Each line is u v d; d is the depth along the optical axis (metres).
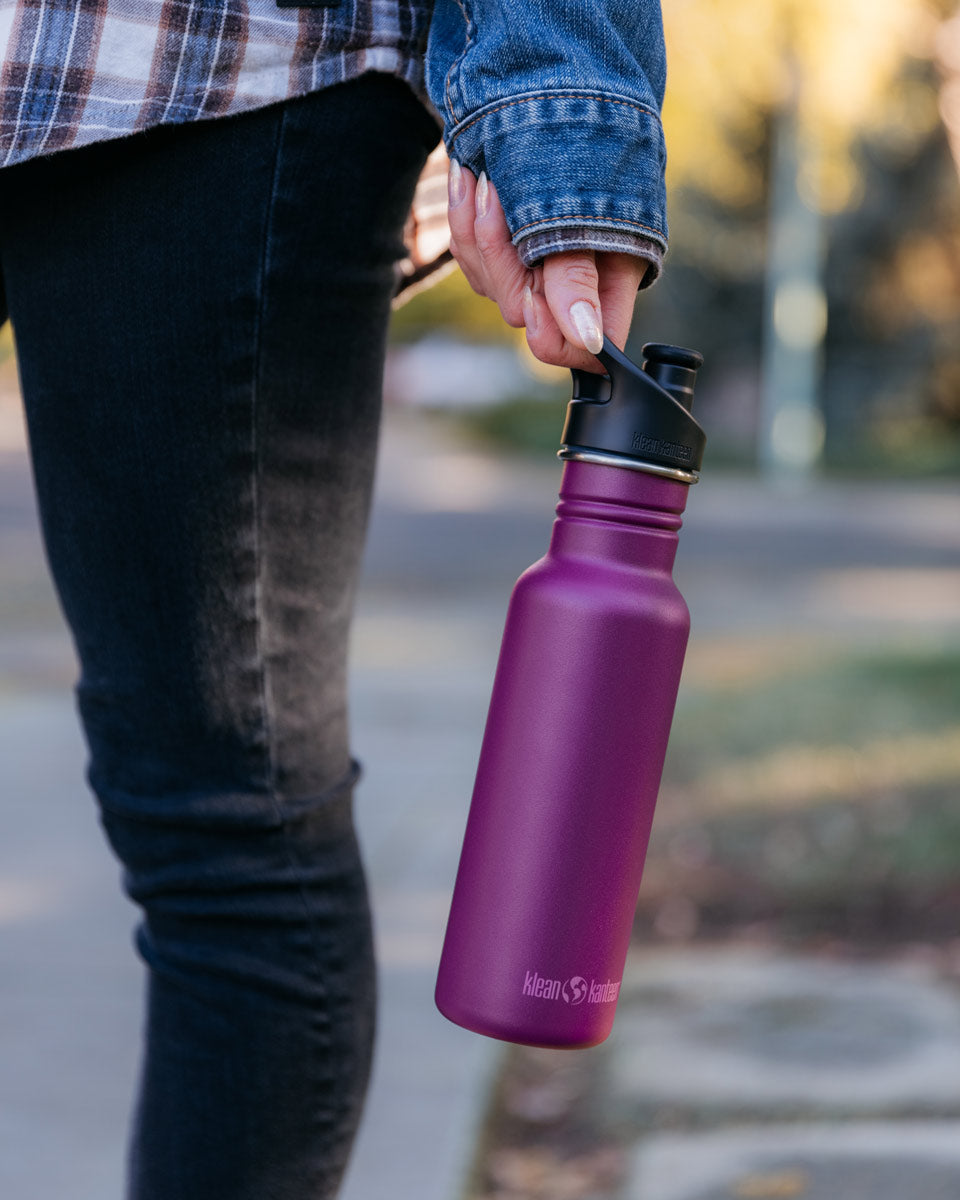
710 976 2.73
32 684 6.10
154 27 1.01
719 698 5.28
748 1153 2.02
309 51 1.03
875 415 23.80
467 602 9.26
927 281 22.62
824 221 21.50
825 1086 2.22
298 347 1.06
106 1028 2.51
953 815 3.43
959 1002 2.56
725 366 23.52
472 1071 2.31
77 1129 2.13
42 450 1.10
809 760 4.12
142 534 1.07
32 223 1.07
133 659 1.10
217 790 1.10
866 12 6.39
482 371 29.83
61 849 3.59
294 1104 1.12
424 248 1.26
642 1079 2.29
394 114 1.06
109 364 1.06
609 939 1.01
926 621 8.34
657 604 1.01
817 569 11.24
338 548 1.12
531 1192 1.98
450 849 3.54
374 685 6.12
